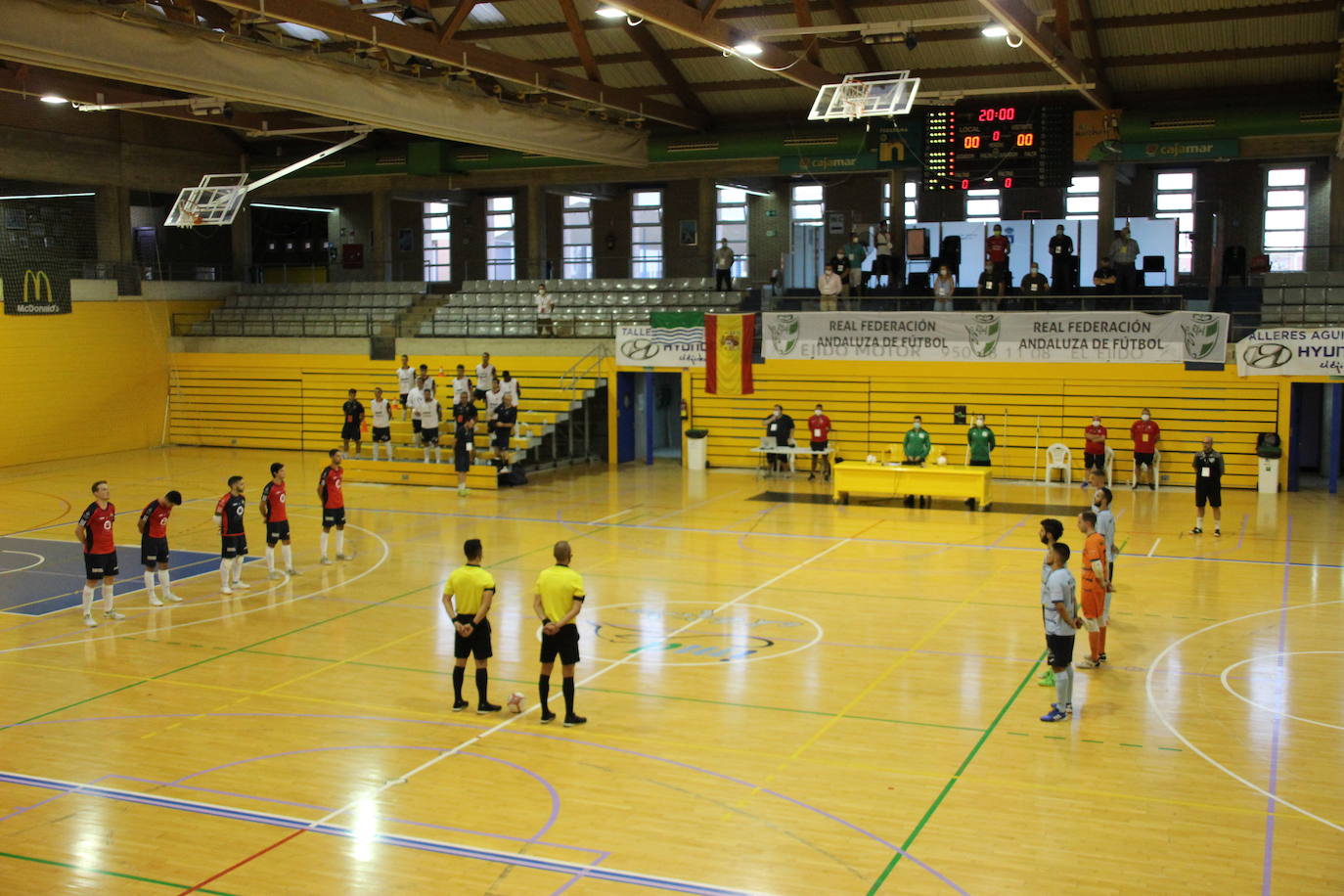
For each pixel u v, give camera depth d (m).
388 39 21.72
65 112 33.78
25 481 28.64
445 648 14.54
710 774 10.34
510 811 9.55
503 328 33.81
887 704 12.25
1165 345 27.02
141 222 41.09
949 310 29.28
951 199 30.94
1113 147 29.47
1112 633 14.99
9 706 12.27
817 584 17.83
